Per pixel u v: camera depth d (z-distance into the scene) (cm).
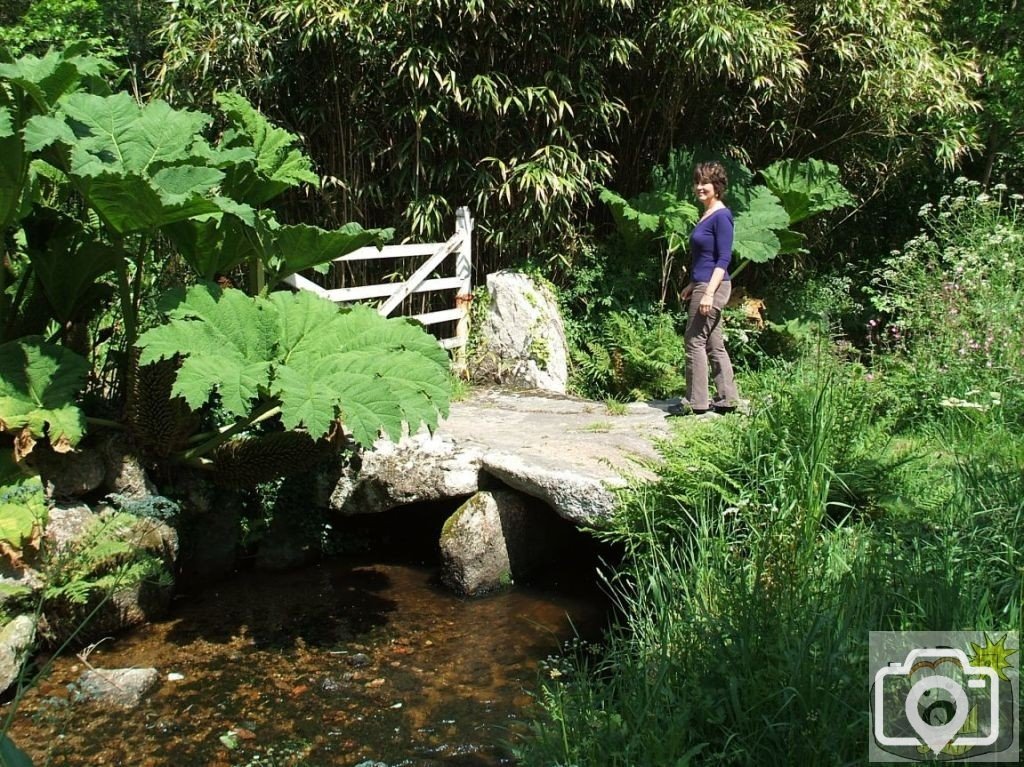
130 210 464
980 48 1109
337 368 470
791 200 891
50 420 459
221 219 511
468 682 430
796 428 457
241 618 500
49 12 859
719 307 623
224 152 486
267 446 529
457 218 827
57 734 379
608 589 542
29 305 529
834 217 1062
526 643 473
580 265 870
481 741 378
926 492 453
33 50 846
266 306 484
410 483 559
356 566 583
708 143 939
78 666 437
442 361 508
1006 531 381
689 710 292
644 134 916
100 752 368
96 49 853
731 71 823
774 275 1002
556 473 515
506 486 558
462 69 804
